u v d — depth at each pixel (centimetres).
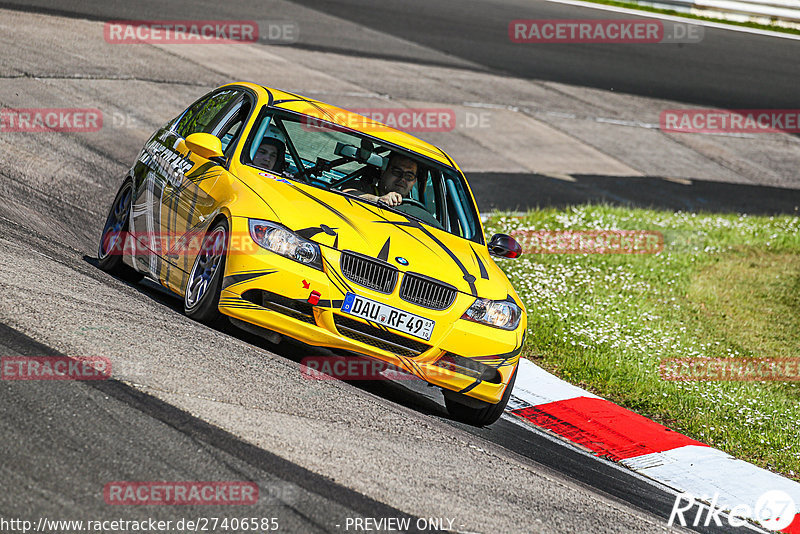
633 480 2089
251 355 1967
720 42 10056
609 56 8856
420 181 2453
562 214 4756
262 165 2288
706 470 2248
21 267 2120
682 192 5969
